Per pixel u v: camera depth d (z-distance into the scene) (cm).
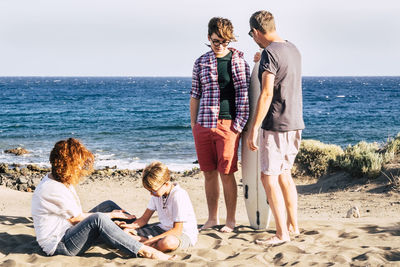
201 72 496
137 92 12031
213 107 493
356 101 7606
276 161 444
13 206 898
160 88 15662
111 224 407
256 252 425
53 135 3133
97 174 1549
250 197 529
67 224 419
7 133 3219
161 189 437
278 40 441
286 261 391
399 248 412
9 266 383
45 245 411
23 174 1586
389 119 4369
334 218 703
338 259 385
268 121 438
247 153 530
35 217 416
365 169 1078
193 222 456
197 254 428
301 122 447
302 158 1327
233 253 435
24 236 480
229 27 473
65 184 418
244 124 495
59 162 407
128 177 1448
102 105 6681
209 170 521
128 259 405
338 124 3972
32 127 3634
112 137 3089
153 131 3469
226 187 511
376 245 434
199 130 507
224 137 494
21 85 17612
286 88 429
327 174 1232
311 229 511
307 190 1155
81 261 399
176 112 5475
